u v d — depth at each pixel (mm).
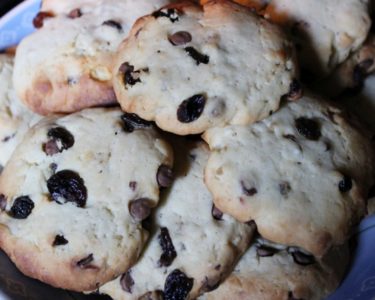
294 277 265
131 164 260
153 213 265
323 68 288
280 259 268
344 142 264
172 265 257
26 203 261
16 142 304
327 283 270
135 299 258
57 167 264
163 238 260
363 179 260
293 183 252
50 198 260
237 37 261
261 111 256
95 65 290
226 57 256
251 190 249
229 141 258
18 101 314
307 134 260
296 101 269
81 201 257
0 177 277
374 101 303
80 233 252
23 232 257
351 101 303
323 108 272
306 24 286
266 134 259
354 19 287
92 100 289
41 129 276
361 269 282
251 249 270
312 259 270
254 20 269
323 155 258
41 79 295
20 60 306
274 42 262
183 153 276
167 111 252
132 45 266
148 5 302
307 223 247
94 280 250
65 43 298
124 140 266
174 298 254
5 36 349
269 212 248
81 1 313
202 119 252
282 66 260
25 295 263
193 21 266
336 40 287
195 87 252
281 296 262
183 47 259
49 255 252
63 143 267
